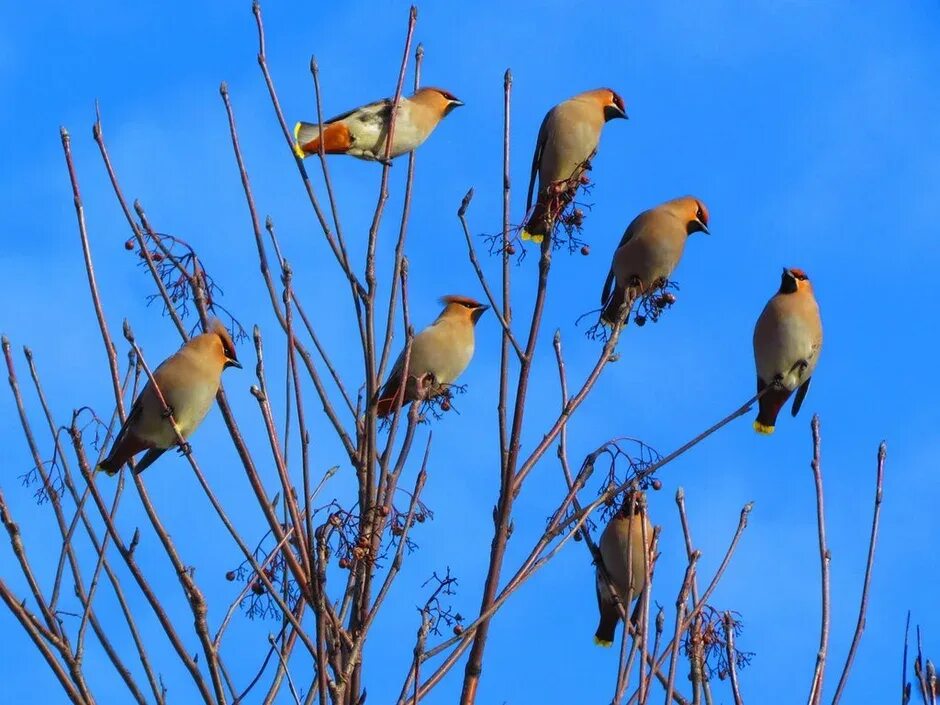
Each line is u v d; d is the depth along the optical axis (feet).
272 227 34.37
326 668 28.25
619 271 45.27
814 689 28.73
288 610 29.14
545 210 38.60
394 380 45.14
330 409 33.60
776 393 46.62
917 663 28.12
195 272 34.94
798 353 45.96
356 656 29.07
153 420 39.14
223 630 30.53
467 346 47.26
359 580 30.55
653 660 29.73
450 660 29.63
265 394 30.58
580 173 46.24
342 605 30.76
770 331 46.19
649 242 44.60
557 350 35.50
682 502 31.42
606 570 42.88
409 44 37.32
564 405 34.55
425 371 46.65
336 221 34.45
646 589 29.73
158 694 28.94
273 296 33.88
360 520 31.32
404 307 34.55
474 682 30.48
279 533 30.66
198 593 29.07
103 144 34.27
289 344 31.45
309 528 29.14
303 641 29.14
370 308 33.88
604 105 48.47
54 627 29.27
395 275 34.65
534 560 31.86
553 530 32.68
